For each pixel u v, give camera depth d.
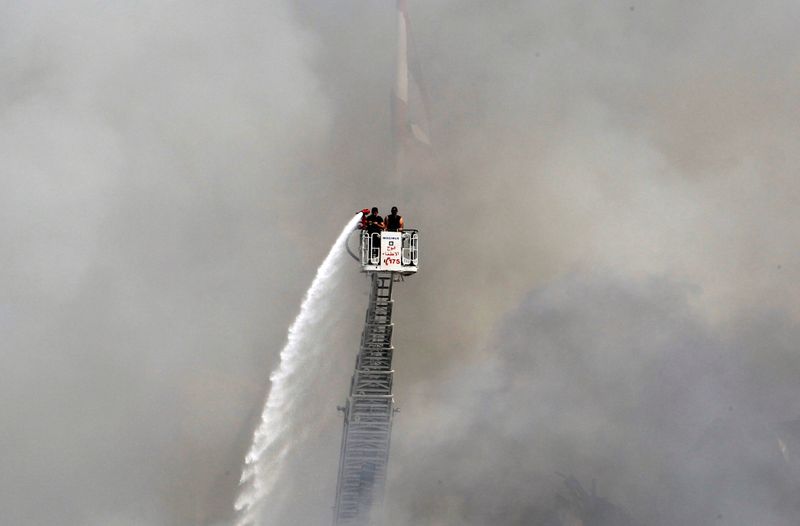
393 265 20.27
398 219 20.58
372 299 21.25
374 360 21.92
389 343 21.75
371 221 20.39
